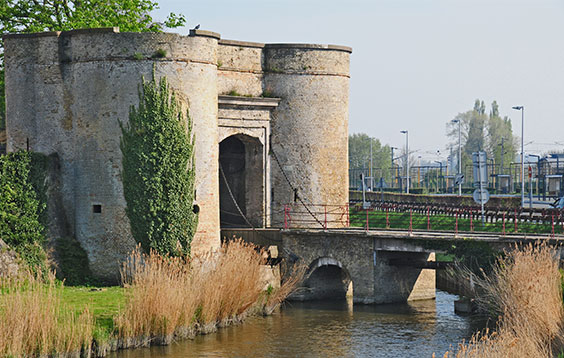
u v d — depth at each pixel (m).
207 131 36.31
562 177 67.81
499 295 27.97
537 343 21.64
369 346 28.36
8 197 34.22
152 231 34.84
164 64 35.06
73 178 36.47
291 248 38.59
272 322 32.25
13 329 23.30
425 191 90.88
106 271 35.47
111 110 35.28
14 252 33.91
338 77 42.34
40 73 37.03
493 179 98.38
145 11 49.75
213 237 36.66
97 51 35.50
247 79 40.97
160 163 34.84
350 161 146.12
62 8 46.69
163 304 27.53
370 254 36.41
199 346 27.75
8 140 37.88
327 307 36.12
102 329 26.47
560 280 26.02
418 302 37.47
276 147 41.69
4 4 45.19
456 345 28.45
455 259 33.88
